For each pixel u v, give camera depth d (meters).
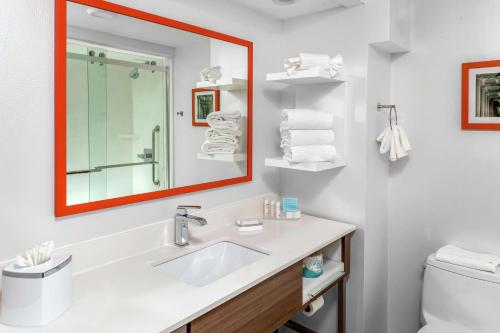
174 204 1.68
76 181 1.32
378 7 1.82
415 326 2.13
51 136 1.26
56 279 1.02
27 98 1.19
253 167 2.11
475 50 1.83
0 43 1.12
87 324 0.99
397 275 2.18
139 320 1.01
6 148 1.16
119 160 1.45
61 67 1.25
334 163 1.89
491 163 1.82
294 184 2.26
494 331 1.64
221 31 1.84
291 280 1.48
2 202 1.16
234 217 1.99
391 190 2.17
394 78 2.11
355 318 2.01
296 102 2.17
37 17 1.20
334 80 1.88
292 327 2.16
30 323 0.98
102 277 1.30
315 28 2.08
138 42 1.48
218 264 1.69
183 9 1.66
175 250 1.57
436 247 2.02
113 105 1.41
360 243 1.97
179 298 1.14
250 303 1.28
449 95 1.93
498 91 1.76
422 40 2.00
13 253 1.19
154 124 1.56
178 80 1.65
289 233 1.81
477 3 1.81
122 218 1.48
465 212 1.91
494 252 1.83
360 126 1.93
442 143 1.97
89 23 1.32
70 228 1.32
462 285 1.73
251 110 2.03
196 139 1.75
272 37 2.17
